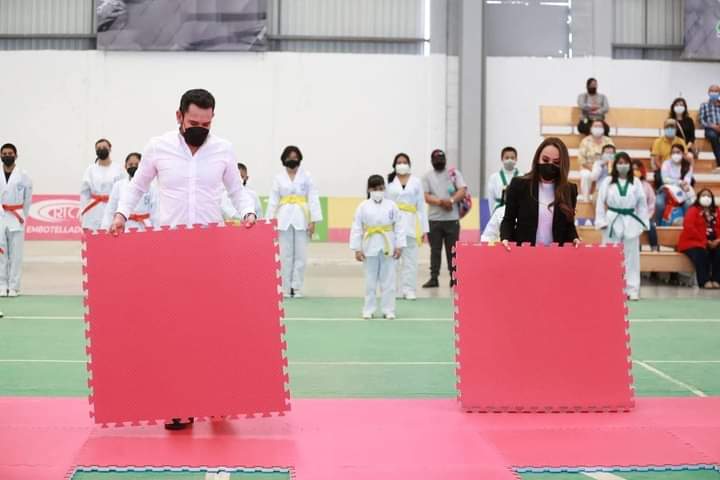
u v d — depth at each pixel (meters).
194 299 5.79
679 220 16.38
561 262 6.59
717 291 14.98
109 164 13.37
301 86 19.78
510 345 6.46
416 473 4.86
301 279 13.70
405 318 11.44
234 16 19.48
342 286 15.26
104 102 19.59
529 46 20.08
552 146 6.74
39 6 19.59
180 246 5.80
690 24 19.78
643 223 13.56
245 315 5.81
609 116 18.16
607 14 19.97
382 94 19.91
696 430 5.84
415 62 19.89
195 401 5.73
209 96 5.86
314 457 5.16
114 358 5.71
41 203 18.59
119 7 19.33
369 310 11.44
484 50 19.64
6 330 10.19
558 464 5.05
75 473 4.88
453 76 19.92
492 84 20.05
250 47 19.48
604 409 6.41
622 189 13.48
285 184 13.57
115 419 5.68
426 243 19.48
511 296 6.53
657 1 20.17
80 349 9.02
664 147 17.33
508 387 6.39
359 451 5.29
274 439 5.55
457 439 5.59
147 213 11.38
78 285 14.96
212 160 5.95
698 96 20.23
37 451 5.23
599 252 6.63
